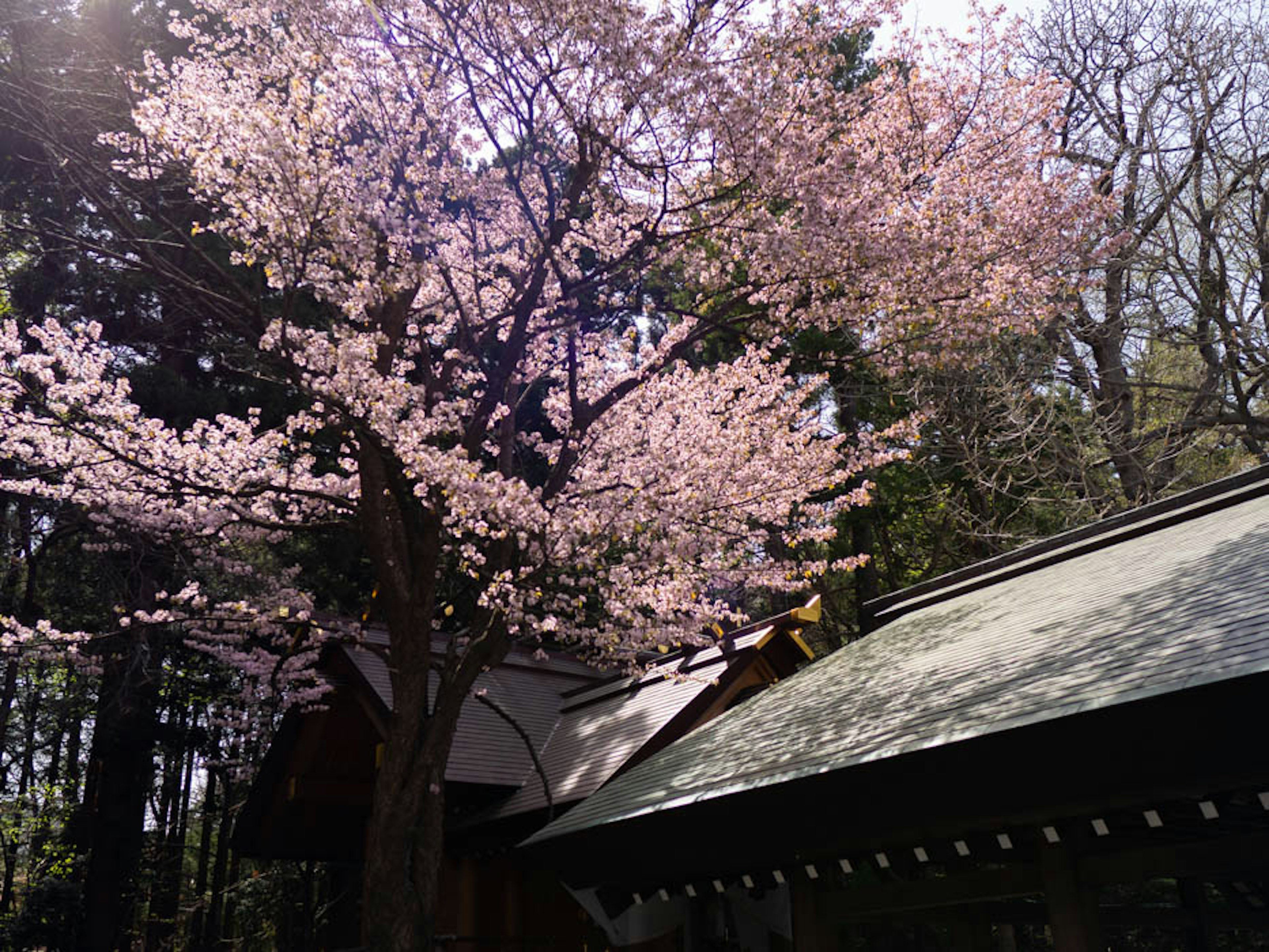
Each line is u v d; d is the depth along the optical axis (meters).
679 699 12.30
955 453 18.19
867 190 9.63
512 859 9.17
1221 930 10.25
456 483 8.02
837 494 18.75
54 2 16.00
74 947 16.75
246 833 13.74
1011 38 10.88
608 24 8.41
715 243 10.86
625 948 10.09
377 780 9.92
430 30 9.95
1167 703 4.40
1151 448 17.95
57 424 9.33
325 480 10.86
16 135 14.79
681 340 10.77
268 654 12.64
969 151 10.76
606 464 11.32
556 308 11.12
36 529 16.72
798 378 18.08
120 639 16.98
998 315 10.12
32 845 18.30
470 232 11.11
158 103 8.95
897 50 10.98
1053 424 18.06
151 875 20.14
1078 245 10.27
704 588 10.92
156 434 9.38
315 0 9.65
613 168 9.98
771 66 9.21
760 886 7.51
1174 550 7.56
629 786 8.91
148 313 18.36
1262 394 18.73
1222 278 16.16
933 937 10.38
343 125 9.61
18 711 19.64
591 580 9.61
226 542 11.91
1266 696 4.08
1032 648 6.43
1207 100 16.53
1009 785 5.29
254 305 10.03
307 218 8.59
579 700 14.36
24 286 16.91
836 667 9.46
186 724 20.23
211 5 10.45
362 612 19.80
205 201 9.66
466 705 13.66
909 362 10.70
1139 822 5.33
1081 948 5.18
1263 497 8.04
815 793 6.31
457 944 11.72
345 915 18.69
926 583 11.02
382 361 9.95
